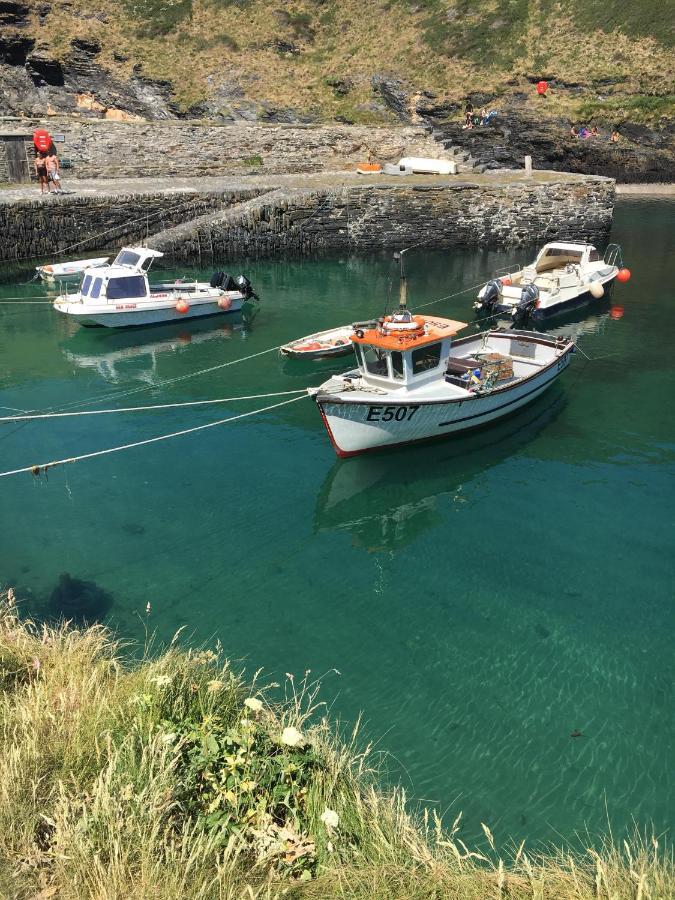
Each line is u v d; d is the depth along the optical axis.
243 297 21.95
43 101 47.31
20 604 9.04
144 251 20.72
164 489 12.19
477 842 5.99
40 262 27.50
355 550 10.57
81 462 13.05
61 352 18.62
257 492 12.14
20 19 47.81
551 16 49.53
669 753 7.02
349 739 7.06
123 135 36.50
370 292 24.55
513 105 46.34
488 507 11.77
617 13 48.31
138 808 4.42
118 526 11.03
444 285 25.41
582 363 17.91
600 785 6.63
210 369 17.58
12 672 6.17
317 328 20.70
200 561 10.19
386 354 12.61
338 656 8.33
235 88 48.03
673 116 44.75
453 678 7.99
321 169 38.75
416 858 4.51
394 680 7.94
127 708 5.48
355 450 13.01
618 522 11.27
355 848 4.51
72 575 9.75
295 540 10.80
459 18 50.62
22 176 32.31
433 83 48.03
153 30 49.81
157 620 8.91
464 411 13.55
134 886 3.99
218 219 29.02
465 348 16.20
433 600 9.41
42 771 4.79
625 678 8.02
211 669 6.66
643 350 18.75
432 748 7.01
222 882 4.06
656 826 6.21
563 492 12.20
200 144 37.84
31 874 4.04
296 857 4.45
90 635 7.00
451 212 31.70
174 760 4.75
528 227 32.31
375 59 49.69
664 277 25.80
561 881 4.45
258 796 4.76
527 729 7.29
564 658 8.30
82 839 4.16
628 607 9.24
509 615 9.10
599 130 45.12
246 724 5.12
